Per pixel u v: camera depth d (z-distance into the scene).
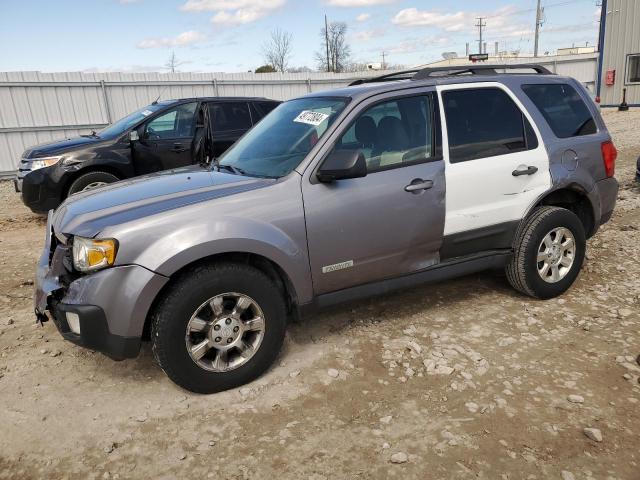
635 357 3.58
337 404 3.18
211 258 3.29
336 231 3.56
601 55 25.67
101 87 16.33
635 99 24.84
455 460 2.68
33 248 6.87
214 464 2.72
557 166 4.40
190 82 17.88
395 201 3.74
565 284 4.57
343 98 3.89
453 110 4.06
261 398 3.27
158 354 3.15
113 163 8.02
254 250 3.27
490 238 4.24
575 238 4.54
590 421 2.94
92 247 3.06
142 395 3.35
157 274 3.04
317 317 4.34
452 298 4.65
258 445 2.85
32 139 15.58
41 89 15.48
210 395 3.33
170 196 3.43
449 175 3.94
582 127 4.66
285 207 3.40
